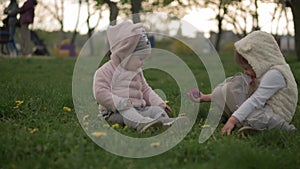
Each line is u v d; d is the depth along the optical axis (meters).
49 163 3.73
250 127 4.63
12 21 17.05
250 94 5.07
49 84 8.84
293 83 4.91
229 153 3.95
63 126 4.75
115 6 13.20
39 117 5.30
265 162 3.84
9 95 6.69
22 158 3.94
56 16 31.09
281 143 4.48
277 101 4.81
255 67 4.88
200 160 3.93
